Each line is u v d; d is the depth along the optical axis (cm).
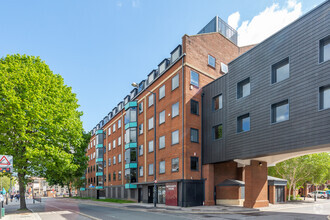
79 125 2238
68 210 2011
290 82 1441
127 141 3231
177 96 2317
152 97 2839
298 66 1403
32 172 1930
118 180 3756
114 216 1518
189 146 2158
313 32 1340
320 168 3108
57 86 2102
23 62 1988
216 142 2094
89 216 1527
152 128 2753
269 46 1630
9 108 1673
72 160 2303
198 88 2342
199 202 2128
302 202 2798
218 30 2864
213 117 2181
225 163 2398
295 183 3303
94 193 5094
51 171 2227
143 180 2831
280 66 1568
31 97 1733
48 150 1803
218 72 2614
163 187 2489
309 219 1319
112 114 4566
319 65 1282
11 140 1745
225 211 1692
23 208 1977
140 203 2703
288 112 1448
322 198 4169
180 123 2223
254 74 1733
